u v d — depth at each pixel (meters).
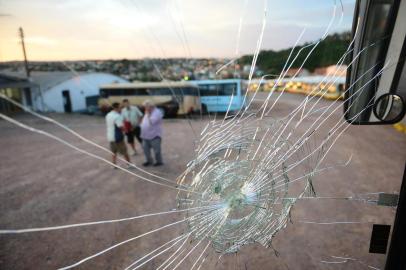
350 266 2.73
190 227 1.59
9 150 8.02
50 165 6.38
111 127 5.50
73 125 12.34
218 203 1.59
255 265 2.74
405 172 1.37
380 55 1.33
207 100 12.71
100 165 6.18
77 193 4.70
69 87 17.03
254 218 1.65
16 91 14.11
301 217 3.61
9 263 2.89
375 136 8.34
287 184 1.66
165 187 4.70
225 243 1.61
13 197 4.59
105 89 15.51
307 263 2.79
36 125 7.80
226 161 1.56
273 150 1.60
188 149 7.43
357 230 3.34
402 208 1.38
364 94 1.42
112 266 2.80
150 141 5.82
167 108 14.30
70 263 2.87
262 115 1.55
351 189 4.48
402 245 1.40
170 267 2.66
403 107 1.38
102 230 3.48
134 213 3.90
